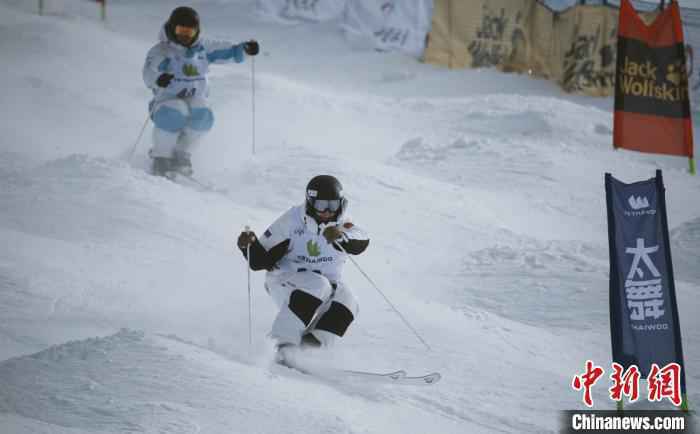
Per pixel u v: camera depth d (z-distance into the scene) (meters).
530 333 25.67
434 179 53.19
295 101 73.00
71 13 113.25
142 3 127.38
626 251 19.58
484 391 19.86
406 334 23.45
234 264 29.42
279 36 115.25
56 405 14.78
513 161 59.59
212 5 127.00
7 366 16.41
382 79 101.69
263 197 41.00
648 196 19.39
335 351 21.38
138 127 55.34
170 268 27.77
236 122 61.53
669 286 19.42
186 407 15.07
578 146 68.25
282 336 19.45
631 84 27.28
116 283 25.22
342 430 15.28
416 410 17.95
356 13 113.75
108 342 17.44
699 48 96.38
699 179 61.81
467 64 108.50
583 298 29.14
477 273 32.34
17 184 34.66
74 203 32.72
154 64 43.03
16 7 109.31
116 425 14.17
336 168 46.38
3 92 57.78
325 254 20.58
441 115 78.44
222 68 85.19
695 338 26.61
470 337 24.03
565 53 105.50
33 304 22.34
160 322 22.27
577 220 47.59
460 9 107.25
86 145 48.72
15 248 27.03
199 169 46.00
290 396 16.56
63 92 60.72
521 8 107.31
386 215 40.22
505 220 44.34
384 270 32.31
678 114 27.23
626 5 26.92
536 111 76.50
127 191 34.59
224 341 21.00
